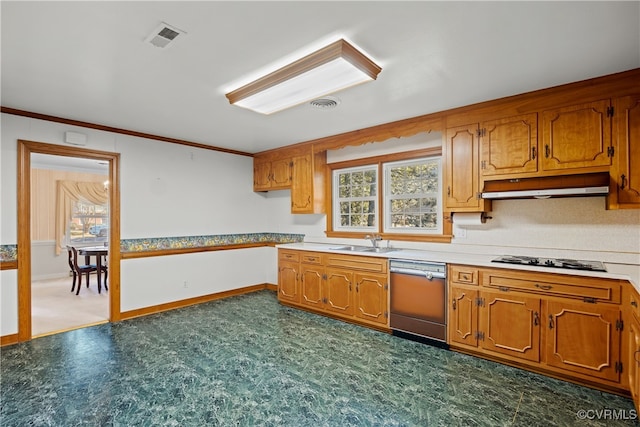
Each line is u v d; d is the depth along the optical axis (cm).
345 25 184
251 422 205
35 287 596
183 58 222
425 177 395
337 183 482
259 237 561
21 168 332
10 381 253
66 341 332
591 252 282
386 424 204
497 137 297
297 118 353
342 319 396
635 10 169
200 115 343
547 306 255
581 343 242
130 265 408
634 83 239
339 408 220
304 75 234
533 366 264
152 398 231
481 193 304
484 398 231
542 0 161
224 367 277
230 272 511
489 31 190
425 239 382
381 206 427
